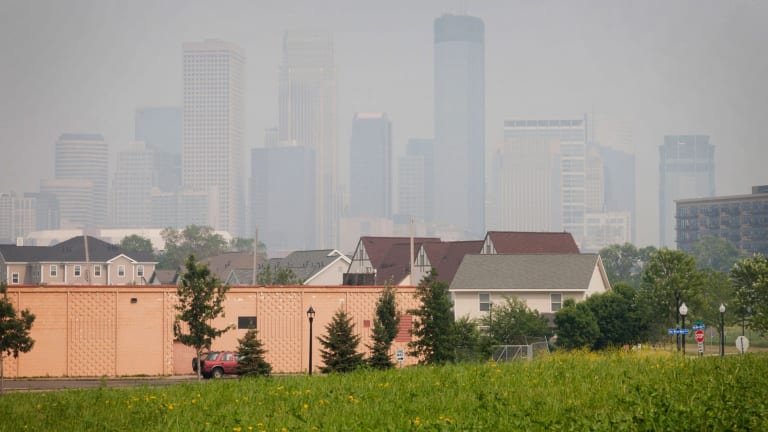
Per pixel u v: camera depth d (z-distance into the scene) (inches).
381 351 5935.0
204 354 6663.4
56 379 6530.5
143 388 4264.3
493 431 2536.9
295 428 2719.0
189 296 6117.1
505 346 6412.4
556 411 2763.3
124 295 6860.2
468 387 3400.6
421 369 4387.3
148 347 6894.7
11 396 4333.2
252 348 5812.0
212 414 3100.4
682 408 2527.1
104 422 3142.2
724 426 2361.0
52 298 6712.6
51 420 3275.1
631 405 2778.1
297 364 7180.1
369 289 7357.3
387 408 2977.4
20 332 5467.5
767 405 2667.3
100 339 6791.3
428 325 6048.2
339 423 2775.6
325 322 7249.0
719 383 3073.3
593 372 3681.1
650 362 4114.2
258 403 3312.0
